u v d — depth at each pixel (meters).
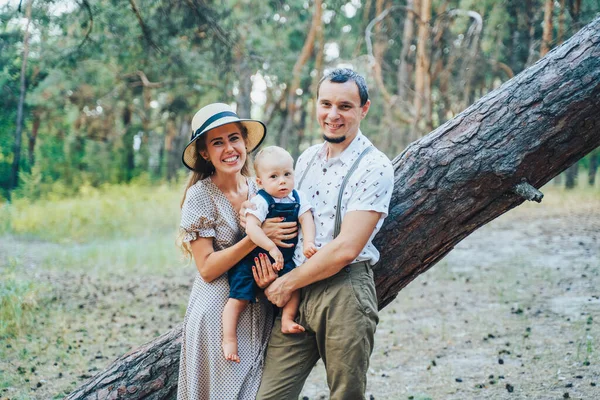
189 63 16.16
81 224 15.30
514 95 3.32
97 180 26.53
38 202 19.42
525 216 16.20
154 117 29.36
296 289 2.98
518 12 14.88
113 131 27.34
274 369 3.11
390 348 6.29
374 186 2.90
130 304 8.09
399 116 17.16
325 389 5.32
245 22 16.72
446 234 3.40
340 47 24.42
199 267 3.12
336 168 3.04
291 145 23.41
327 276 2.90
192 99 21.86
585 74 3.21
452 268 10.18
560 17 11.70
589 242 11.93
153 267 10.48
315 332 3.02
